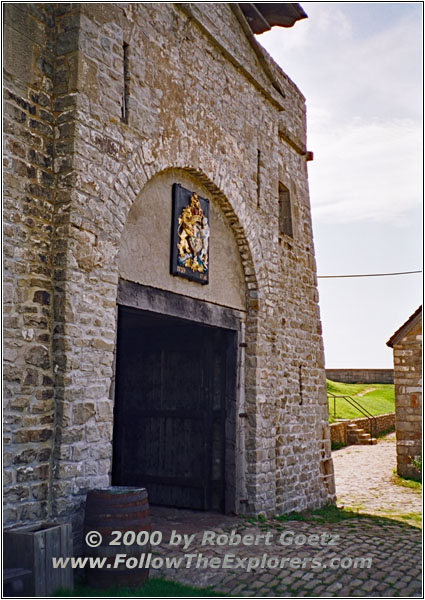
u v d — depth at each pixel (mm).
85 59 5148
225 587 4895
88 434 4859
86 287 4973
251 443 7727
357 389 26812
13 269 4535
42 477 4543
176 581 4953
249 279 8094
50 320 4777
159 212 6371
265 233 8430
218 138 7410
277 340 8781
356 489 11555
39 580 3938
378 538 6629
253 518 7422
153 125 6086
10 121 4656
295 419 9031
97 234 5145
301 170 10461
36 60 4965
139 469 8414
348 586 4910
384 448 17422
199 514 7555
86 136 5102
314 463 9445
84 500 4762
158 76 6277
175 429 8203
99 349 5051
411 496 10734
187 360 8281
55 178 4973
